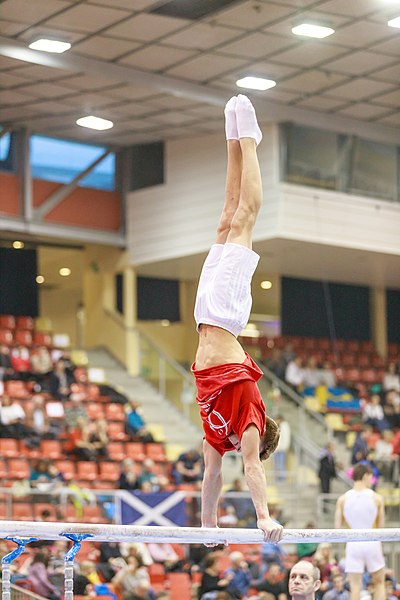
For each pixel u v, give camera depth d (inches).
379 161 923.4
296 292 1115.3
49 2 612.7
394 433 960.3
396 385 1075.9
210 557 566.3
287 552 652.1
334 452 876.6
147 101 802.2
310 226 876.0
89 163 964.0
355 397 1027.9
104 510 648.4
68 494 644.7
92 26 653.9
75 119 866.1
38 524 193.6
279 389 912.3
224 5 618.2
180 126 890.1
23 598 429.7
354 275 1076.5
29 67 715.4
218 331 230.8
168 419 936.9
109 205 986.1
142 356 988.6
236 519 675.4
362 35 672.4
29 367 914.7
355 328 1152.8
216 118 855.1
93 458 789.9
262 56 713.0
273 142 864.3
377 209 921.5
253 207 236.5
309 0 611.8
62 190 941.8
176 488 765.3
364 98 808.9
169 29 660.1
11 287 1007.6
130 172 989.8
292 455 858.8
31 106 825.5
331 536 232.1
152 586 609.9
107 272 1018.1
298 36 673.6
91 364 987.9
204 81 768.9
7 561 204.7
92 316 1032.8
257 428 221.9
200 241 920.9
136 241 981.8
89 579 538.6
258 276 1132.5
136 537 205.6
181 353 1107.3
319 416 878.4
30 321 978.7
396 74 751.1
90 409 891.4
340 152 898.1
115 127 898.1
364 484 430.6
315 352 1093.1
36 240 997.8
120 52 706.2
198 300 235.8
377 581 414.0
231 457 860.0
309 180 879.1
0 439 783.1
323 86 778.8
